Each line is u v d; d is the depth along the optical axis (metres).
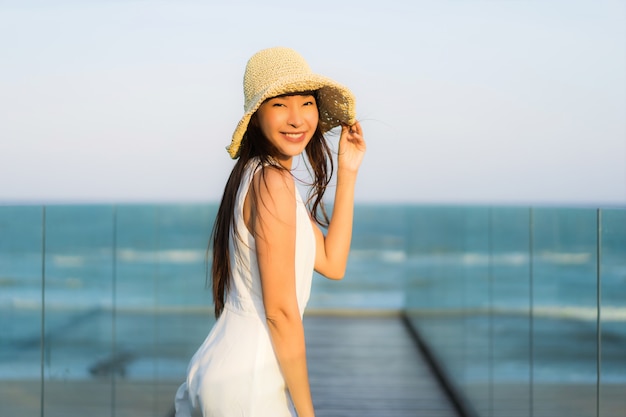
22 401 2.78
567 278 2.75
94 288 3.41
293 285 1.51
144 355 3.90
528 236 3.31
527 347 3.31
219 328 1.60
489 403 4.13
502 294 3.81
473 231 4.66
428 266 7.01
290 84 1.52
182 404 1.66
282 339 1.50
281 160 1.62
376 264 10.14
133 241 3.81
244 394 1.50
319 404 5.38
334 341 7.95
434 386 5.91
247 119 1.52
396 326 9.02
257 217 1.49
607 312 2.33
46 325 2.96
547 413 3.00
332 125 1.82
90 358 3.36
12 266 2.71
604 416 2.36
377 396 5.59
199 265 4.53
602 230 2.38
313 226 1.79
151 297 3.99
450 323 5.62
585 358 2.54
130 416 3.76
